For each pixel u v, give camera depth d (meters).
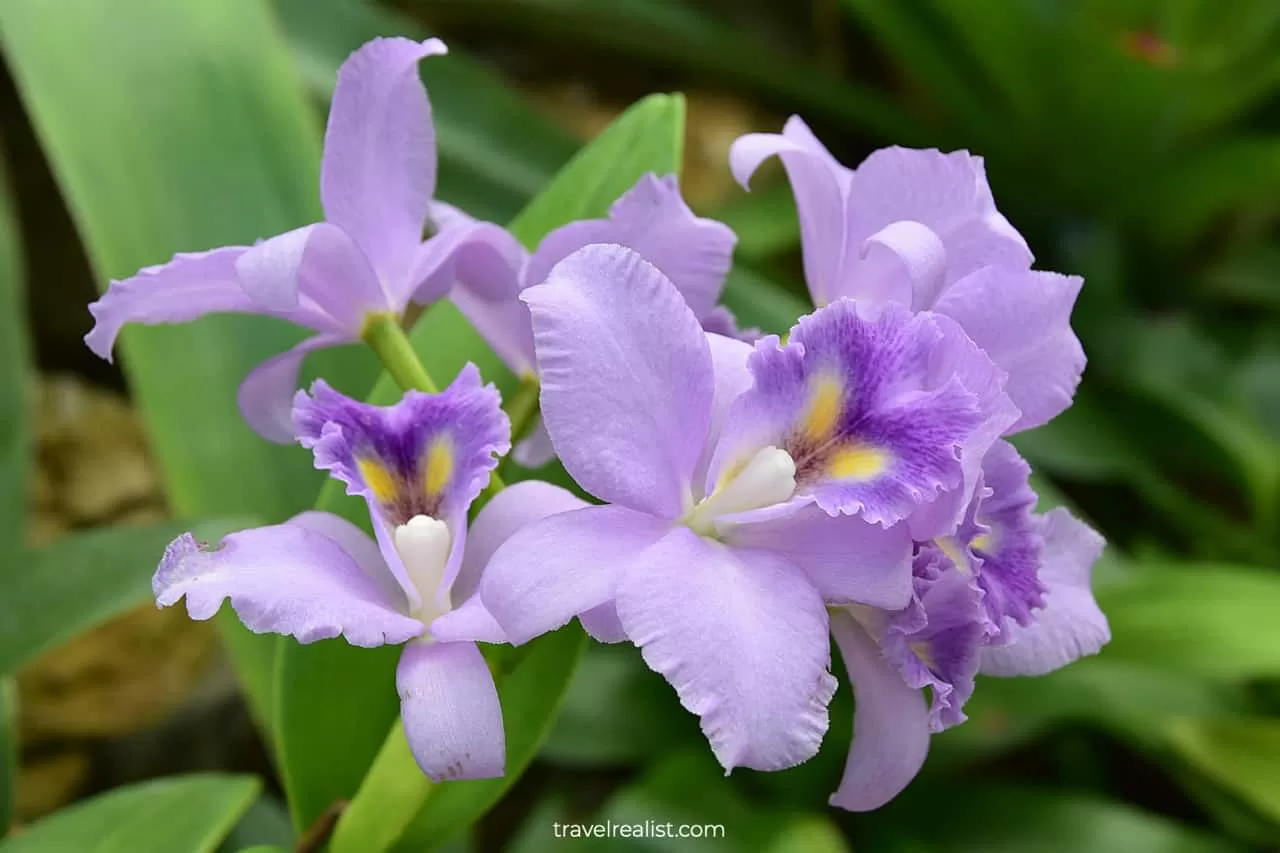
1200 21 1.28
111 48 0.82
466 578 0.64
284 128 0.84
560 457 0.60
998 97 1.44
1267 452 1.28
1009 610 0.65
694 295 0.69
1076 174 1.47
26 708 1.06
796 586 0.61
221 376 0.81
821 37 1.84
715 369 0.63
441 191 1.18
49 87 0.80
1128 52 1.22
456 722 0.61
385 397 0.77
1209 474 1.43
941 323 0.62
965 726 1.02
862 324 0.63
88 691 1.09
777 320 1.07
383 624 0.61
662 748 1.01
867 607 0.64
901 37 1.42
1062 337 0.66
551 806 1.00
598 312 0.60
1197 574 0.96
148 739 1.12
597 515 0.61
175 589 0.60
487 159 1.20
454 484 0.63
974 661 0.63
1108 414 1.36
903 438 0.62
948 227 0.66
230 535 0.61
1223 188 1.37
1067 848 0.97
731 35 1.49
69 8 0.81
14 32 0.80
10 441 0.83
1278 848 1.04
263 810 1.02
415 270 0.68
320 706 0.75
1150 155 1.40
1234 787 0.97
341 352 0.82
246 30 0.84
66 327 1.42
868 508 0.61
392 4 1.60
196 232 0.81
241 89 0.83
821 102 1.53
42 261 1.40
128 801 0.73
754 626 0.60
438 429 0.64
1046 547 0.69
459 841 0.96
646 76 1.71
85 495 1.21
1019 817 1.00
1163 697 1.05
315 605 0.60
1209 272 1.56
